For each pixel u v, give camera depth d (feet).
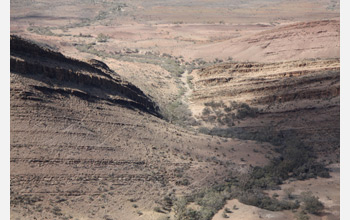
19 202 135.33
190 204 166.50
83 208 144.25
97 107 200.64
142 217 148.66
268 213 162.81
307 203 168.76
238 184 187.01
